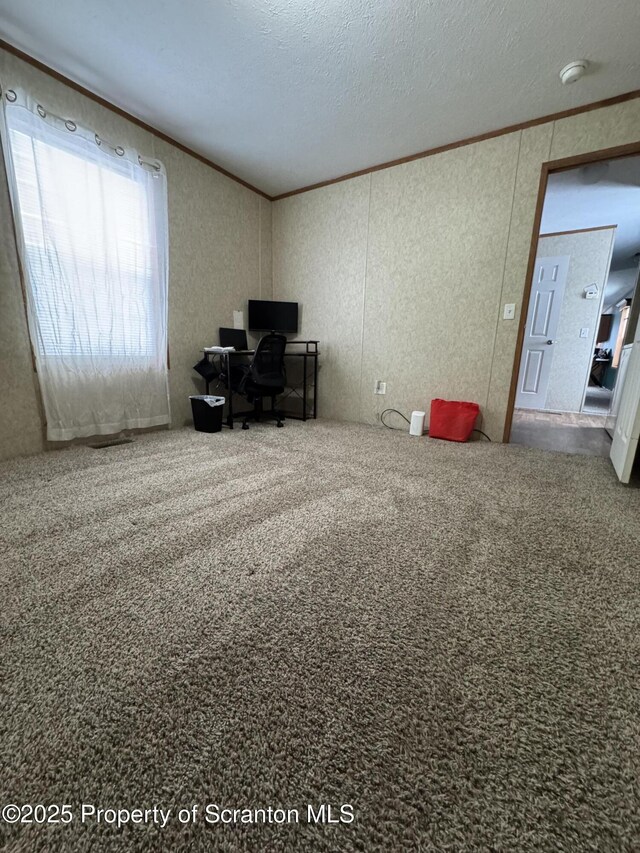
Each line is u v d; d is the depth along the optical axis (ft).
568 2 5.38
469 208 9.27
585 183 10.47
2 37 6.25
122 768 1.88
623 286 24.86
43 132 6.93
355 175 10.96
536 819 1.70
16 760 1.91
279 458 7.57
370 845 1.60
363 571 3.64
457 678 2.45
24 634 2.76
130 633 2.79
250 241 12.21
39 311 7.32
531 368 15.87
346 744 2.02
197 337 10.94
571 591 3.39
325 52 6.44
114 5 5.62
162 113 8.34
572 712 2.22
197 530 4.41
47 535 4.23
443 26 5.85
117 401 8.95
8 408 7.09
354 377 12.03
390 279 10.82
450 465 7.26
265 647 2.68
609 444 9.35
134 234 8.77
